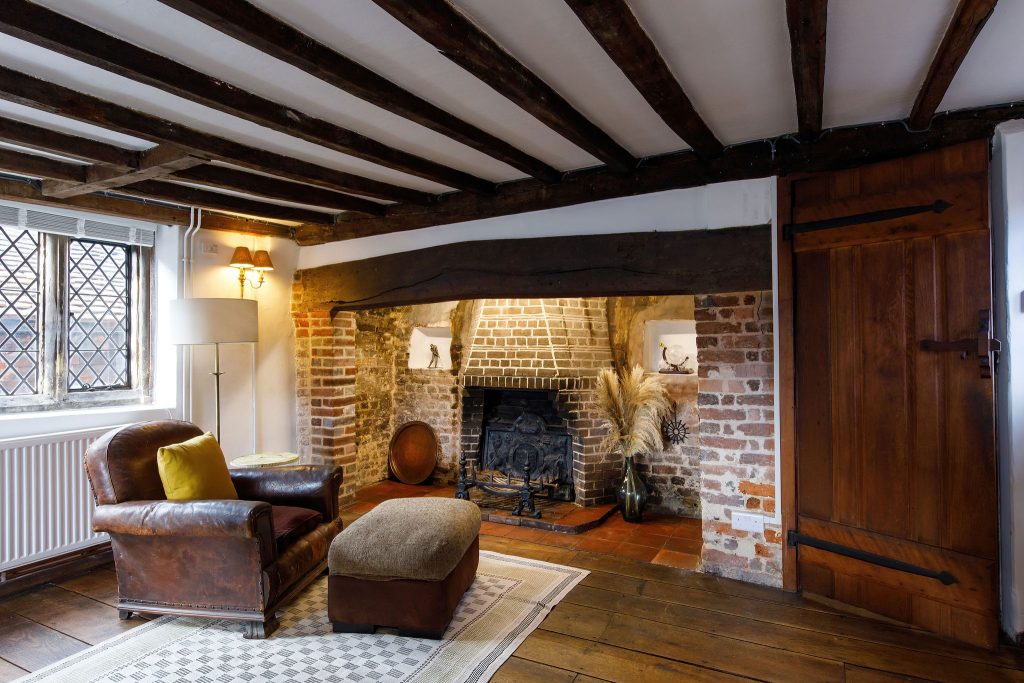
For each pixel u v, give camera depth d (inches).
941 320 102.0
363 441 214.1
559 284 145.6
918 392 104.7
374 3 66.8
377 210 169.2
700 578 131.3
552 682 91.9
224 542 106.0
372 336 217.8
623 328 191.9
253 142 116.4
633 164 132.6
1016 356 101.6
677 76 90.7
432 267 165.2
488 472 201.9
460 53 74.6
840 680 92.4
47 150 107.0
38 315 141.3
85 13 70.3
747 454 128.3
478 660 97.8
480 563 140.1
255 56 81.8
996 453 97.8
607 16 67.7
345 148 111.3
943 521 102.5
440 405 218.5
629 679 92.8
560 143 120.2
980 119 104.6
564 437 192.2
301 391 194.7
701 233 129.3
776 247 122.2
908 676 93.4
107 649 101.8
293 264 193.8
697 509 177.9
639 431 169.0
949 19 74.2
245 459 157.9
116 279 156.7
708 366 132.0
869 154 113.0
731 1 69.9
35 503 128.5
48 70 84.8
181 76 83.7
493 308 196.1
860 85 95.3
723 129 114.8
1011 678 92.5
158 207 155.1
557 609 116.6
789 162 119.5
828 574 118.3
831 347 115.6
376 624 106.3
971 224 98.7
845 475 114.3
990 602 98.5
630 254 136.8
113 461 112.3
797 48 76.5
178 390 160.6
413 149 123.0
